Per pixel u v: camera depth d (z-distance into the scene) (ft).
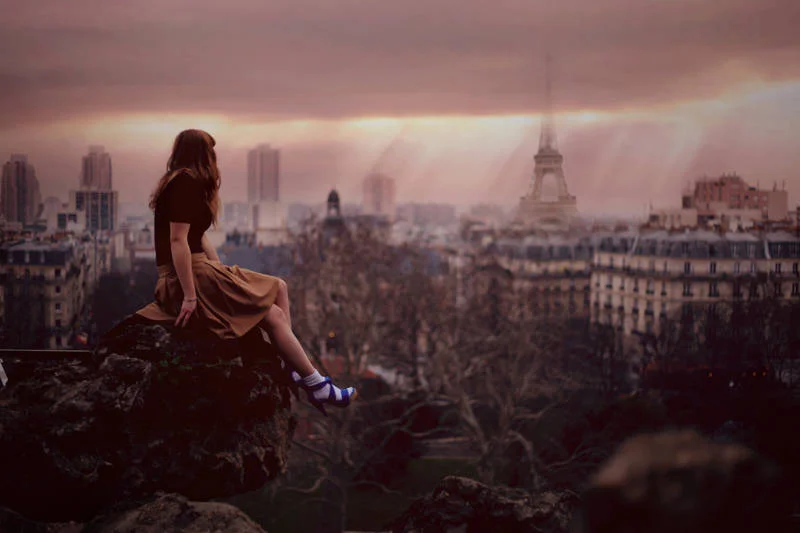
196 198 13.55
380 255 106.22
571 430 76.28
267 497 76.07
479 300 111.04
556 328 112.37
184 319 13.33
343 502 76.89
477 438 86.28
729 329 87.51
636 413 66.54
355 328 95.96
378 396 94.48
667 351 89.86
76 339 90.17
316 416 82.17
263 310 13.93
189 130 14.02
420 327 102.37
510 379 92.89
